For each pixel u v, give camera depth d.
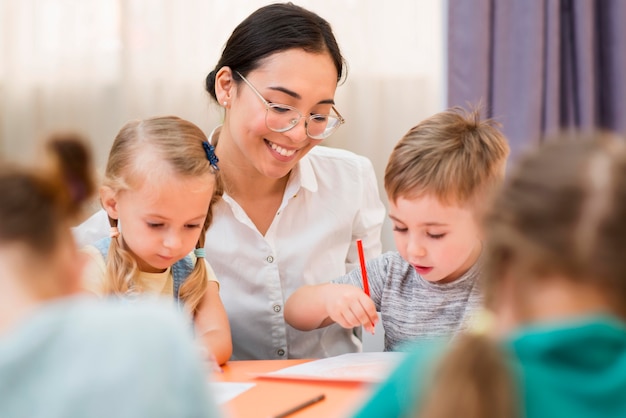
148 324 0.56
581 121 2.02
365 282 1.39
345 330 1.55
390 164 1.29
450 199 1.23
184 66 2.09
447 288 1.36
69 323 0.55
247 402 0.95
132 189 1.20
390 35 2.10
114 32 2.09
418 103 2.11
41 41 2.10
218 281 1.46
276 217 1.50
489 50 2.01
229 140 1.46
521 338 0.52
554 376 0.50
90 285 1.23
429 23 2.10
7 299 0.58
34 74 2.11
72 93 2.10
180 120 1.28
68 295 0.61
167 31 2.08
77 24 2.09
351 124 2.11
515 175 0.55
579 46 2.00
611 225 0.50
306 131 1.36
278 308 1.49
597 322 0.51
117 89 2.09
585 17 1.99
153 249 1.22
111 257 1.25
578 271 0.51
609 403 0.50
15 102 2.11
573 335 0.50
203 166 1.22
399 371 0.56
